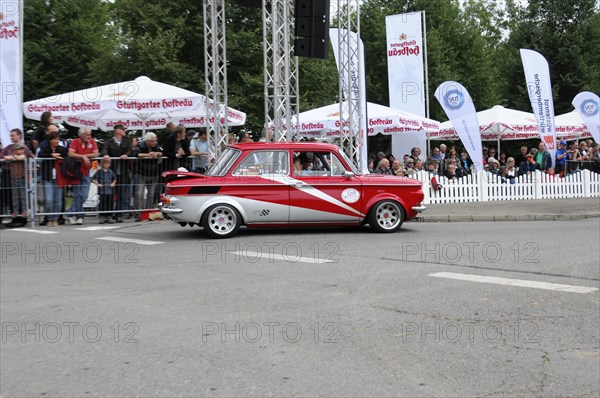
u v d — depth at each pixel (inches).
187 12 1174.3
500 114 981.2
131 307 253.0
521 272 319.9
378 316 237.6
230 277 309.3
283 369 183.2
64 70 1186.0
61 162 528.1
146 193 558.3
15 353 199.6
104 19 1288.1
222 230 447.8
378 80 1517.0
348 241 429.4
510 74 1624.0
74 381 175.5
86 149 532.7
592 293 274.1
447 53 1577.3
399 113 760.3
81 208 534.3
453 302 258.7
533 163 878.4
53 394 166.7
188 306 253.6
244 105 1141.7
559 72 1565.0
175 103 629.0
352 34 671.8
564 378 176.7
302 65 1197.1
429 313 241.9
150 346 204.5
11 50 577.6
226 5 1161.4
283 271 323.9
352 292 275.9
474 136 775.7
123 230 492.7
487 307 251.0
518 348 201.8
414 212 480.7
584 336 214.2
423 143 927.7
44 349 203.0
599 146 941.8
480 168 778.2
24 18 1157.1
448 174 784.3
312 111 780.0
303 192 458.3
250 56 1163.3
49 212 527.2
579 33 1536.7
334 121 731.4
